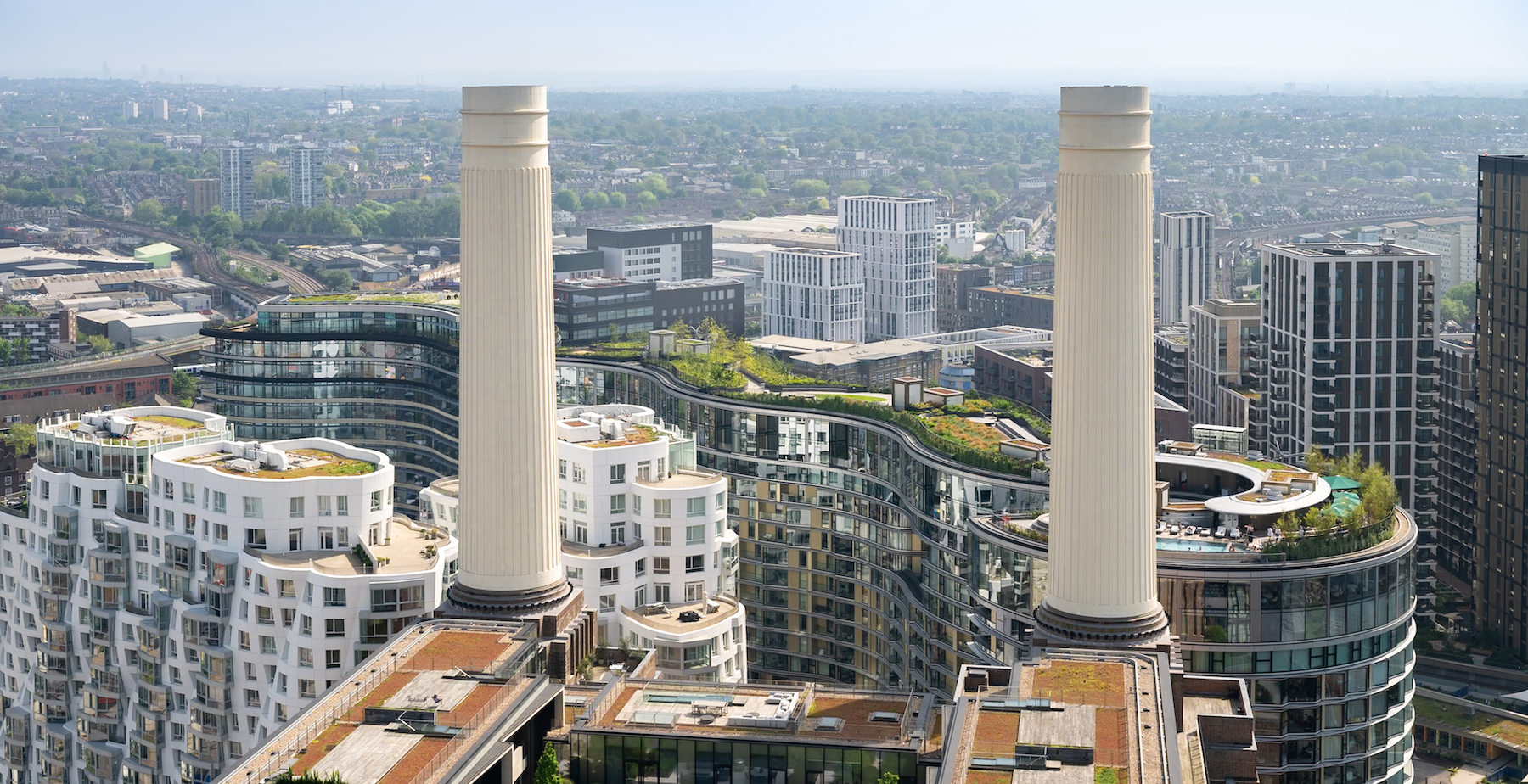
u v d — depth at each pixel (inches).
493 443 7396.7
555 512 7603.4
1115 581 6968.5
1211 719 6604.3
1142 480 6953.7
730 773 6250.0
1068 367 6929.1
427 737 5762.8
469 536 7495.1
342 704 6072.8
